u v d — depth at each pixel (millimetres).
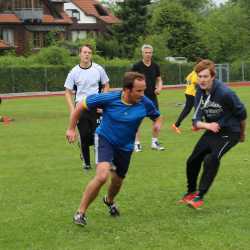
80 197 9555
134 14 70625
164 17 73000
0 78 49125
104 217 8281
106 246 7008
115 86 56031
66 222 8062
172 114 25750
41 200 9383
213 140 8484
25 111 28844
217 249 6820
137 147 14445
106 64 56438
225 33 76812
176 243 7059
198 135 17641
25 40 73375
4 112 28297
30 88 50875
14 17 72500
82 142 11891
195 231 7520
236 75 63906
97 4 88625
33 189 10234
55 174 11633
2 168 12453
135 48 67562
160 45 61812
